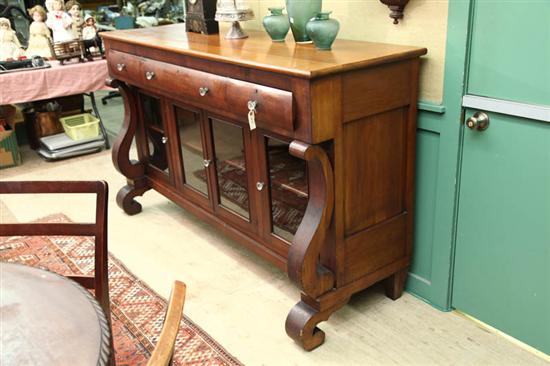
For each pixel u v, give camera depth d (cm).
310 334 187
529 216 174
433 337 193
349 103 169
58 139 396
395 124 188
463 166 188
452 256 200
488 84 172
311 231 175
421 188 204
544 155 164
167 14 475
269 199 203
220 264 246
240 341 195
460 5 170
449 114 184
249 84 179
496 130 174
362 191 186
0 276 114
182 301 81
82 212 308
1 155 374
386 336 195
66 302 105
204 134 227
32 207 316
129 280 235
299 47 200
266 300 218
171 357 72
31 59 371
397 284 212
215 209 239
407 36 192
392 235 201
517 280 183
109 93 568
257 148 199
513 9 160
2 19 383
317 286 182
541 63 158
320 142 166
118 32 274
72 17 389
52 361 89
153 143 281
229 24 280
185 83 214
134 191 295
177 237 273
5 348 92
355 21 209
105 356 91
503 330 192
